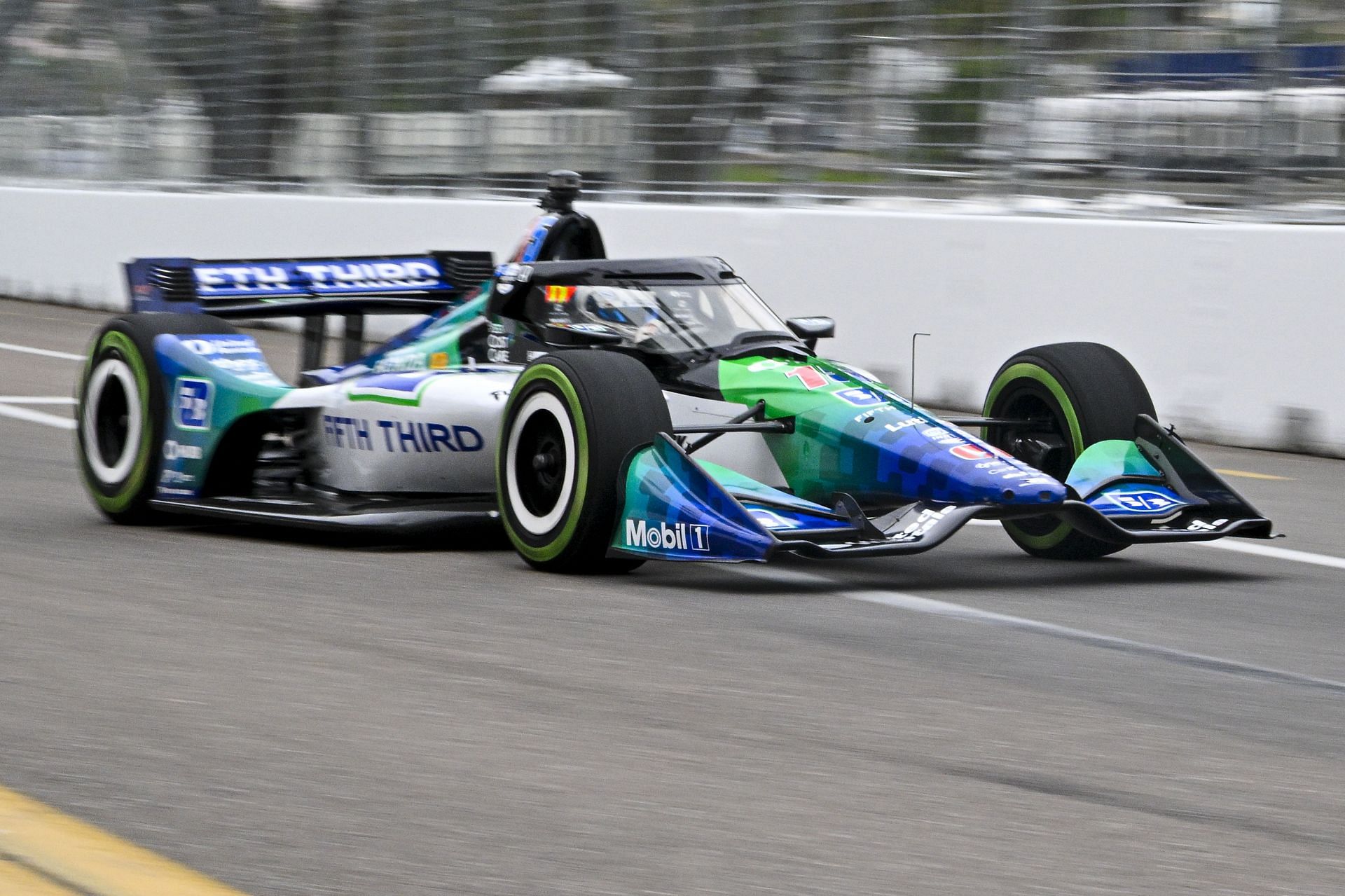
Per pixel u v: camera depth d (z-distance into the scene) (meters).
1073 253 37.38
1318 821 11.55
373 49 58.16
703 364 21.61
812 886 10.10
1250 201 36.06
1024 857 10.70
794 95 45.44
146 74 67.62
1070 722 13.97
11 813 11.05
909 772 12.43
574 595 18.89
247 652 15.74
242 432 23.36
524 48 53.19
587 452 19.36
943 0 41.91
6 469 29.42
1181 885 10.26
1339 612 19.16
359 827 10.91
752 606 18.48
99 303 67.06
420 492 22.91
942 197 42.00
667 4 48.94
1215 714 14.38
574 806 11.43
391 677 14.90
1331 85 34.84
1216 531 19.83
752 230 44.56
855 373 21.58
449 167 55.88
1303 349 33.75
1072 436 21.53
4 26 73.38
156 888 9.82
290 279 26.12
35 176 73.38
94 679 14.59
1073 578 21.02
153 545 22.23
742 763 12.54
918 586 20.12
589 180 51.44
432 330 25.23
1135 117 37.97
